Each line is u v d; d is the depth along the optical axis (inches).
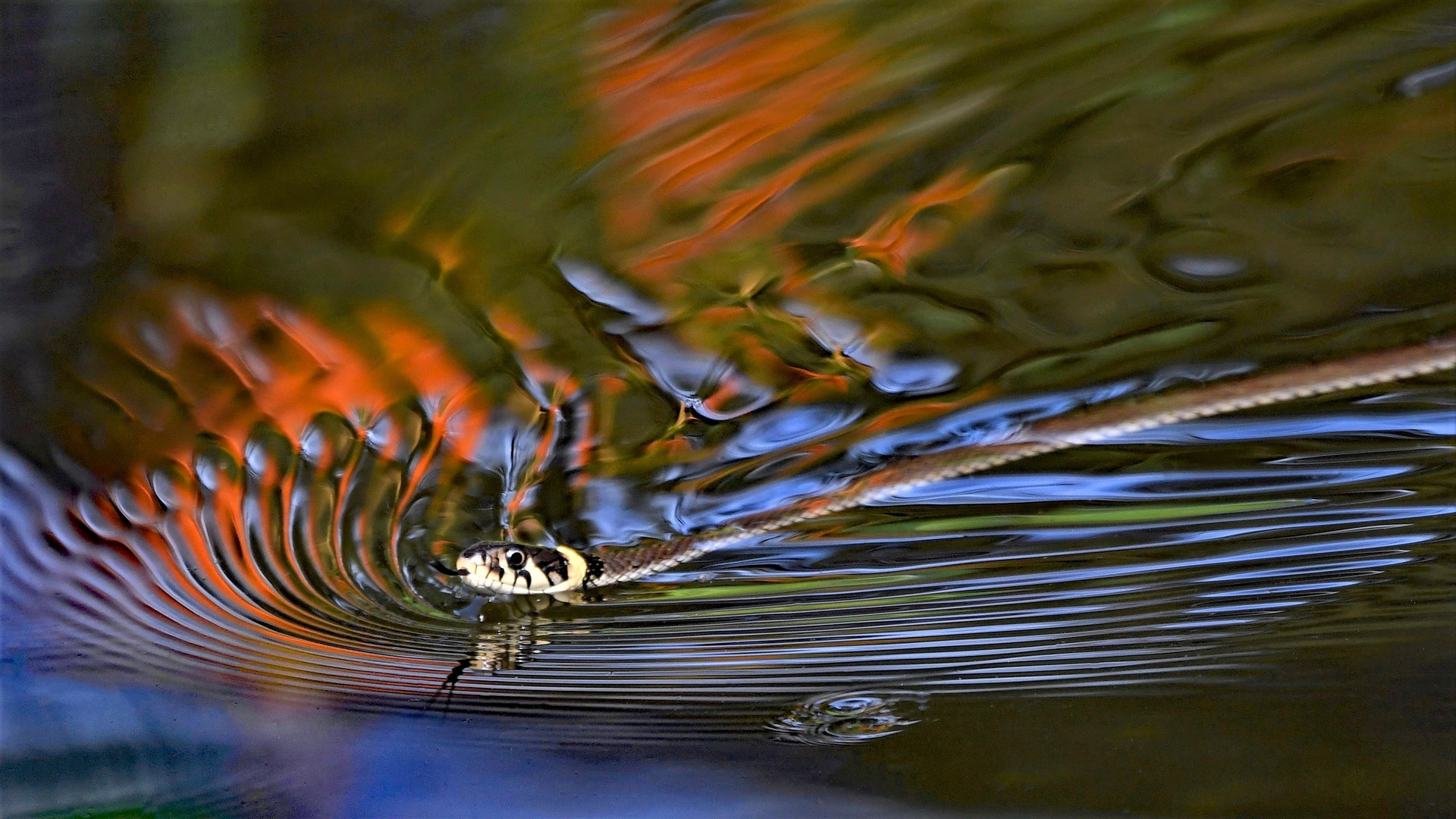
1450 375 106.6
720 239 108.4
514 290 107.9
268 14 109.6
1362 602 104.2
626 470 106.4
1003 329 107.8
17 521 105.4
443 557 105.5
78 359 106.8
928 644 104.5
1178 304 107.8
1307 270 107.8
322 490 106.0
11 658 104.1
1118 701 103.5
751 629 104.9
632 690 104.2
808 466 106.6
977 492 106.1
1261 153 108.4
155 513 105.5
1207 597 104.6
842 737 103.5
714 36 108.9
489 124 109.0
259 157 108.8
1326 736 102.8
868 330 107.9
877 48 108.7
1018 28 108.6
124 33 109.3
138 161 108.7
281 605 104.9
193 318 107.3
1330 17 108.2
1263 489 105.6
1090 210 108.6
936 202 108.7
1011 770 102.9
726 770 103.0
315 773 103.2
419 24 109.5
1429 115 108.0
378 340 107.3
